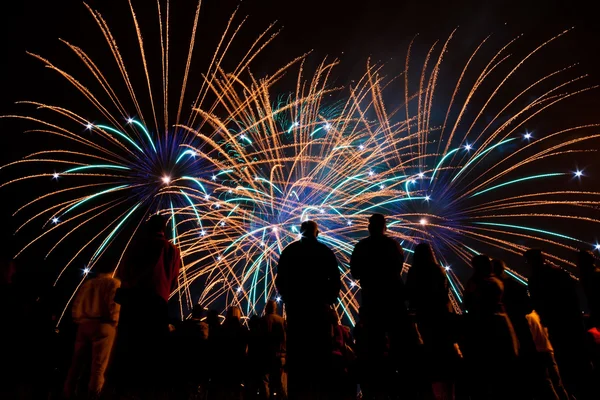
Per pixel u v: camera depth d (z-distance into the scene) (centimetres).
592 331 738
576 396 690
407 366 597
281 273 604
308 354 563
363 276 630
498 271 723
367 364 607
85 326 656
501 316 627
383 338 606
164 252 631
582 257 721
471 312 646
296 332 575
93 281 675
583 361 664
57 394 668
